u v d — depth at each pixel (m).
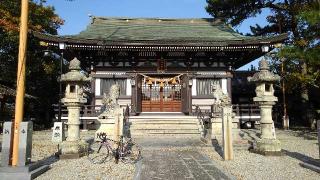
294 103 38.19
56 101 39.16
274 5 33.66
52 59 35.12
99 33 29.86
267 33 36.44
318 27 21.84
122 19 36.19
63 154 12.84
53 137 18.28
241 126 28.34
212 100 28.00
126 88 28.06
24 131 9.49
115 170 10.54
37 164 10.04
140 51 27.59
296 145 17.45
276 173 9.96
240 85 39.00
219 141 17.25
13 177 8.91
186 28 34.12
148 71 28.47
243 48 26.80
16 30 26.77
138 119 24.09
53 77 36.56
